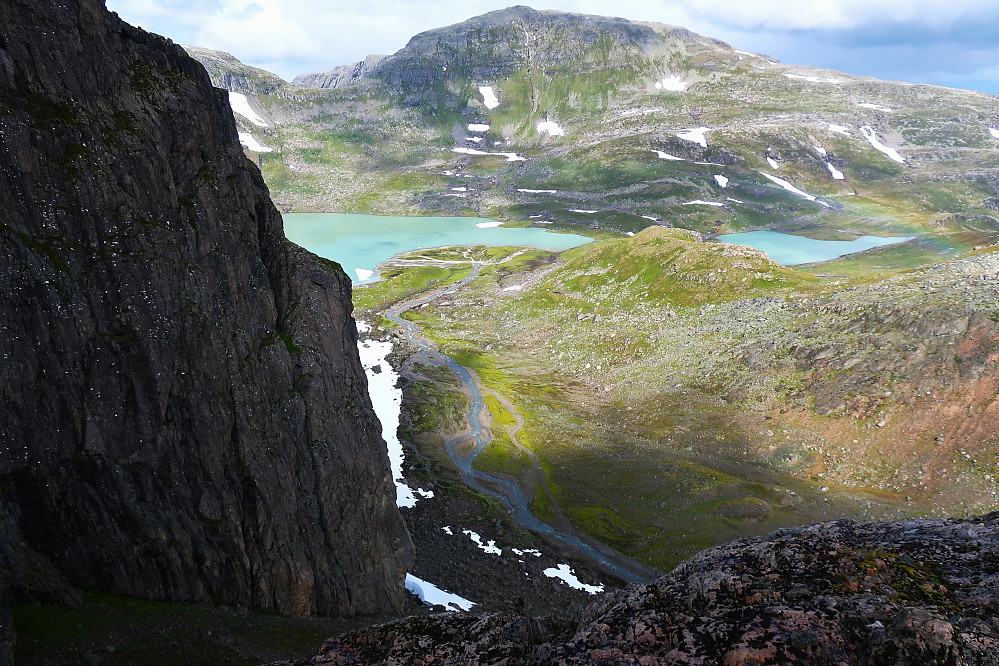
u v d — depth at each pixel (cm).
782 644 1485
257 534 5359
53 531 4341
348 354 6800
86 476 4441
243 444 5388
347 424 6425
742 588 1773
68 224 4384
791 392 14250
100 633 3759
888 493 11206
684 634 1630
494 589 8838
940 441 11700
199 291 5150
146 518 4694
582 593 9212
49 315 4228
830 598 1602
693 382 16075
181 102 5422
